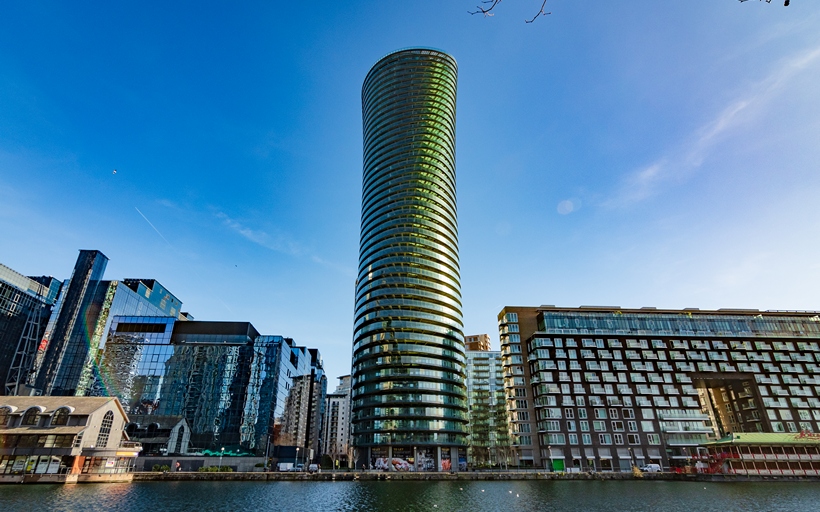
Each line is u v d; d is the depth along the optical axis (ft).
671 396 451.53
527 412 462.60
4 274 520.42
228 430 460.55
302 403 655.35
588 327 484.74
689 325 493.77
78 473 274.36
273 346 505.25
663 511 197.26
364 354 461.37
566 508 203.41
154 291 619.26
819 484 335.47
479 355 646.74
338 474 341.41
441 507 202.90
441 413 425.28
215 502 209.97
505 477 358.84
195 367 489.26
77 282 531.91
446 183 579.89
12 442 273.13
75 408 292.20
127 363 492.13
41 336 560.61
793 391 459.32
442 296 488.85
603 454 421.18
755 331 492.95
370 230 546.67
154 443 435.94
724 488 300.81
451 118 645.10
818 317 505.66
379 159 599.57
